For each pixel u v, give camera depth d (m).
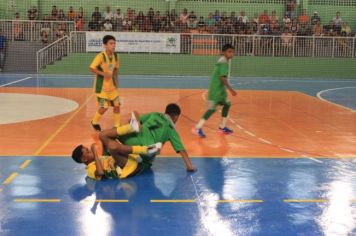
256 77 23.52
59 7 25.75
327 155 7.31
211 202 5.03
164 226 4.35
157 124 6.09
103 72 8.65
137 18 24.31
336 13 26.22
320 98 14.99
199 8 26.56
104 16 24.64
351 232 4.31
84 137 8.38
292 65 23.91
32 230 4.21
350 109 12.56
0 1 25.05
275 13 25.62
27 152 7.16
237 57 23.64
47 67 22.86
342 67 24.05
